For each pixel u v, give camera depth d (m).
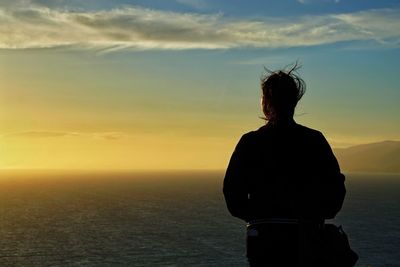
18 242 121.06
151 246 112.50
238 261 95.38
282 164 4.96
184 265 92.00
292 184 4.92
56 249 111.06
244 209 5.04
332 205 4.95
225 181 5.14
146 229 141.88
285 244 4.81
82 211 196.38
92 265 93.94
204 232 134.12
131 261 96.25
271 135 5.09
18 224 156.38
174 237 125.50
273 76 5.16
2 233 136.00
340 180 5.02
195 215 178.88
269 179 4.96
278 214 4.89
